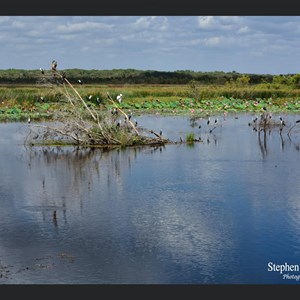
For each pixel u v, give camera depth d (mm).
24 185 19734
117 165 23266
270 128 35938
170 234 14180
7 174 21641
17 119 41469
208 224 14953
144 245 13422
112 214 15961
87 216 15781
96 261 12484
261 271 12000
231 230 14445
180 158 24781
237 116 45094
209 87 70875
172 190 18734
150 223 15070
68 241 13742
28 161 24422
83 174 21500
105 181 20234
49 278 11672
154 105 51156
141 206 16750
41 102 48094
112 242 13648
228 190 18641
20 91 56500
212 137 31938
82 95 50469
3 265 12281
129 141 28484
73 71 115938
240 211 16141
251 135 32875
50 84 28219
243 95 60406
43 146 28531
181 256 12758
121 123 31453
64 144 28891
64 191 18766
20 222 15312
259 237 13938
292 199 17422
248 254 12844
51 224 15102
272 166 22781
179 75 113250
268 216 15648
